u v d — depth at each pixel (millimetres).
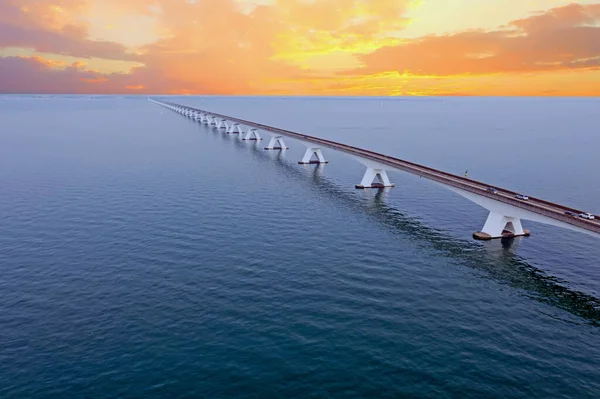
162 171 112438
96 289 44188
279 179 105188
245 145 175125
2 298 42250
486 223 64375
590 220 49656
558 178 105938
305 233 63281
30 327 37000
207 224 66688
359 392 29203
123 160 129125
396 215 74875
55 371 31141
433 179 74188
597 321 39750
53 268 49562
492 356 33719
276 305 40969
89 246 56750
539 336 36938
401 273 49531
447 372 31516
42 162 124000
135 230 63469
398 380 30469
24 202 79688
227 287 44688
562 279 49000
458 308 41469
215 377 30438
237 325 37281
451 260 54062
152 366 31656
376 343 34938
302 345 34375
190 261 51625
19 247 56406
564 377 31406
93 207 76250
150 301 41594
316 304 41312
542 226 69438
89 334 35906
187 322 37688
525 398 29078
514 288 46438
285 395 28766
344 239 61000
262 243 58406
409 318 39188
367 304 41625
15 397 28438
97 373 30906
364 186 98188
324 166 128125
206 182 99062
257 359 32500
